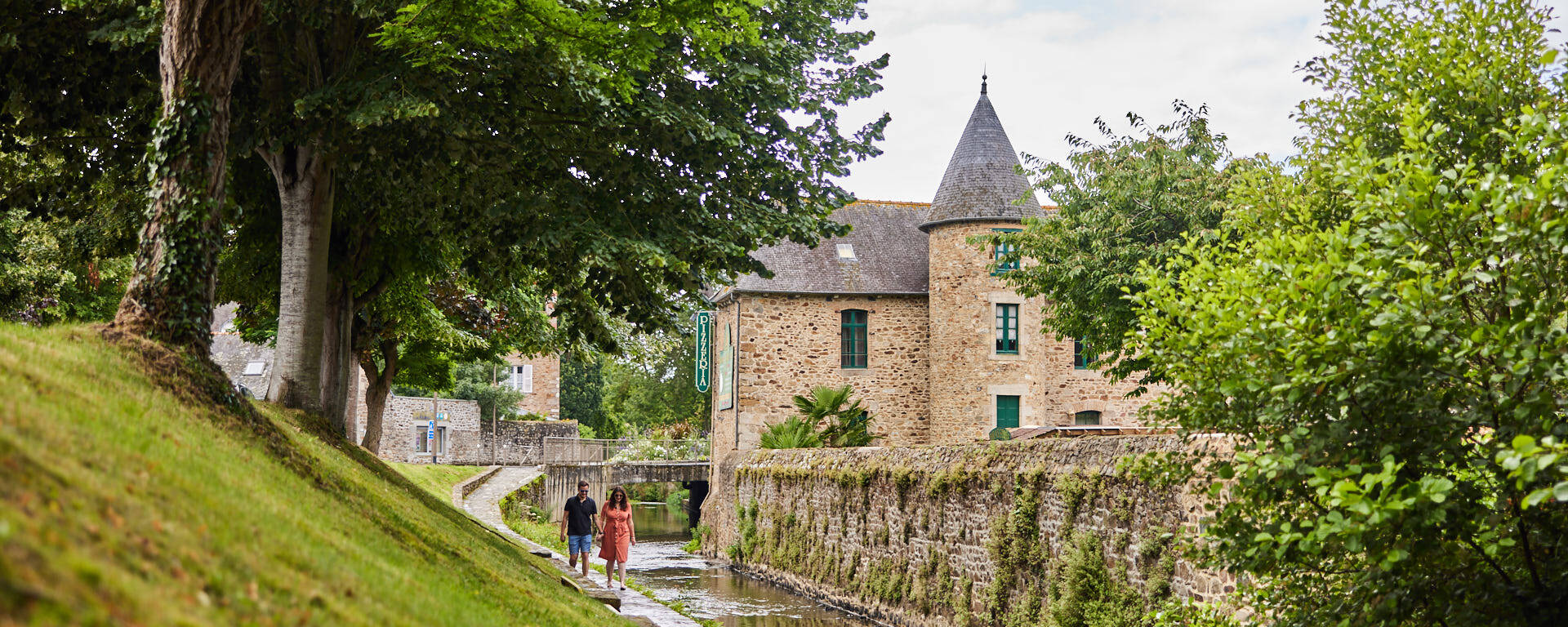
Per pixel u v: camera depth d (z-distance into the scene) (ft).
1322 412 20.22
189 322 26.99
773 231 42.73
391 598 16.33
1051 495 45.03
